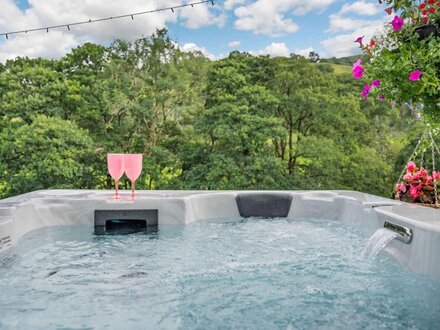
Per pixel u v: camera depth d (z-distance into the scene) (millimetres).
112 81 10500
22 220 3020
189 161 10703
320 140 10438
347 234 3107
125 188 10641
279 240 2965
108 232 3236
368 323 1613
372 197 3529
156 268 2330
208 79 10727
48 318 1656
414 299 1847
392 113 11312
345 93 12094
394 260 2273
